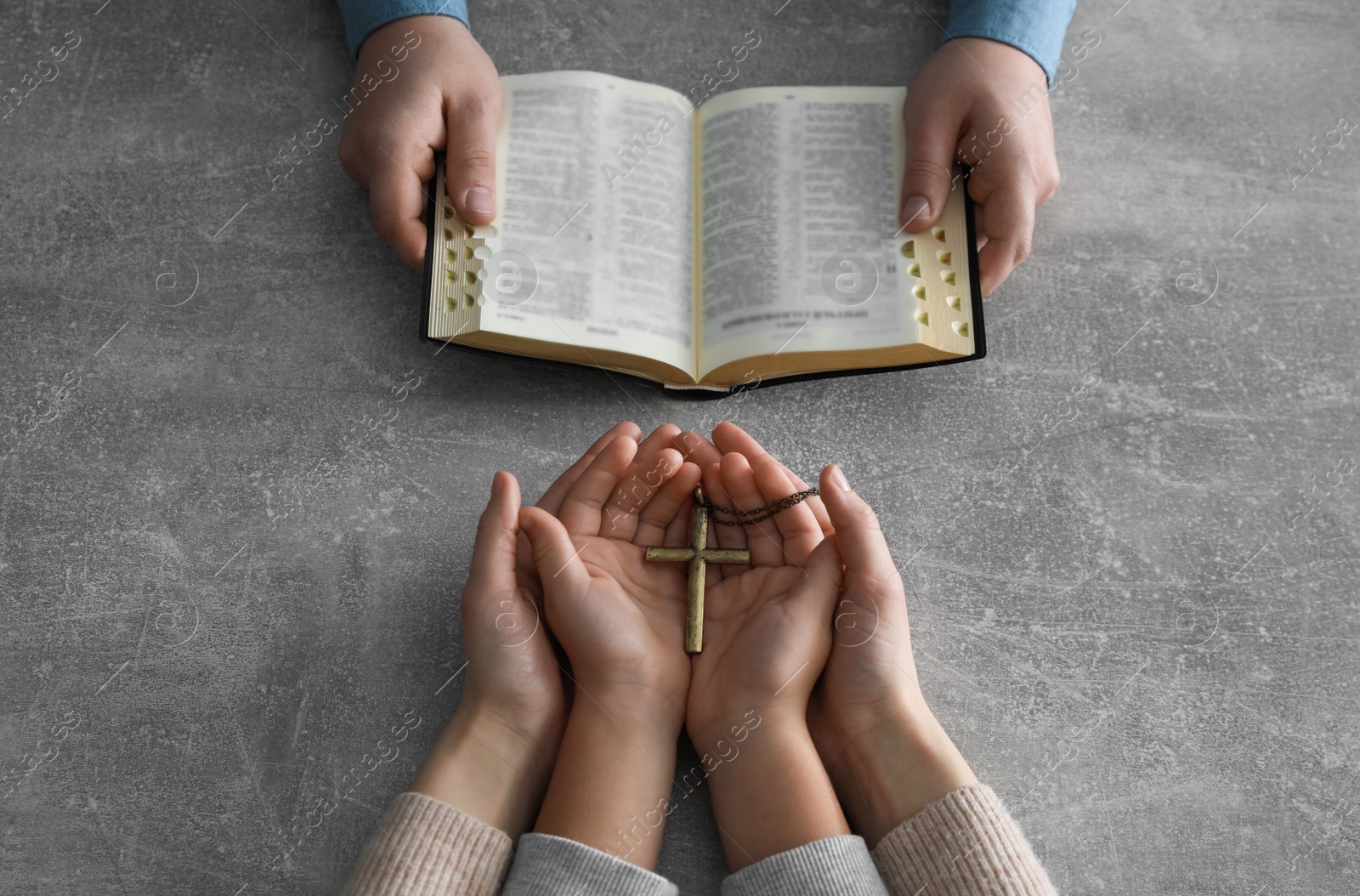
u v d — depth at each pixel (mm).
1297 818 784
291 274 864
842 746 758
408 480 829
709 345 802
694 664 767
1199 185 898
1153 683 804
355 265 866
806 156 823
